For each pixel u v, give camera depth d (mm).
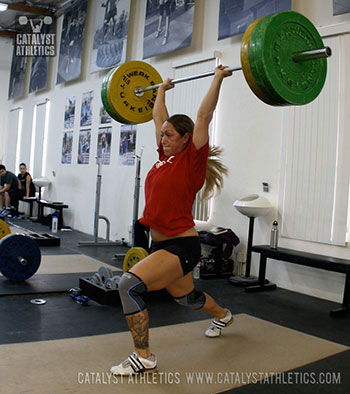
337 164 4246
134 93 3273
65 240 7277
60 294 3945
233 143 5363
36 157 10656
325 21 4441
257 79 2248
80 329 3020
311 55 2252
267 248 4543
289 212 4668
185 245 2287
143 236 3986
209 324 3268
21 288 3947
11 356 2455
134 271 2193
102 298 3658
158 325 3203
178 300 2635
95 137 8266
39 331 2930
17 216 9867
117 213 7484
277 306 4012
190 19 5992
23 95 11641
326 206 4328
